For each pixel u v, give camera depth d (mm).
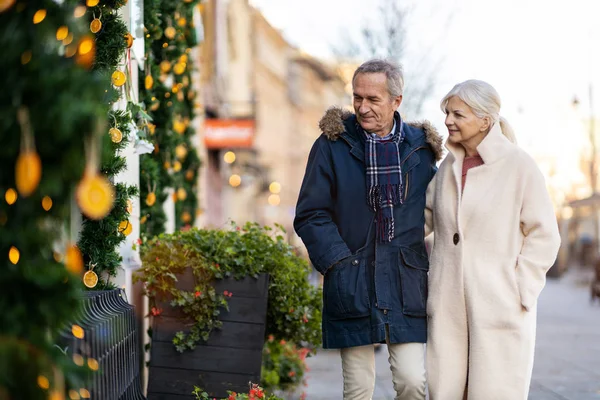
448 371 4824
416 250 4824
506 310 4730
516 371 4742
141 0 6453
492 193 4836
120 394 4176
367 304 4676
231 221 6703
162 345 5980
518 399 4738
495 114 4891
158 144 8258
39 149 2199
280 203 56812
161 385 5953
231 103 27344
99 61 4574
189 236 6273
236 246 6125
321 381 9508
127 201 5238
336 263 4715
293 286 6449
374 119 4758
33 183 2125
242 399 5605
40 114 2141
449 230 4867
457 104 4867
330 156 4844
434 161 5031
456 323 4828
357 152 4789
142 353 7148
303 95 61562
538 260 4746
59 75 2154
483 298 4766
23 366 2203
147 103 7574
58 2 2344
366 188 4766
